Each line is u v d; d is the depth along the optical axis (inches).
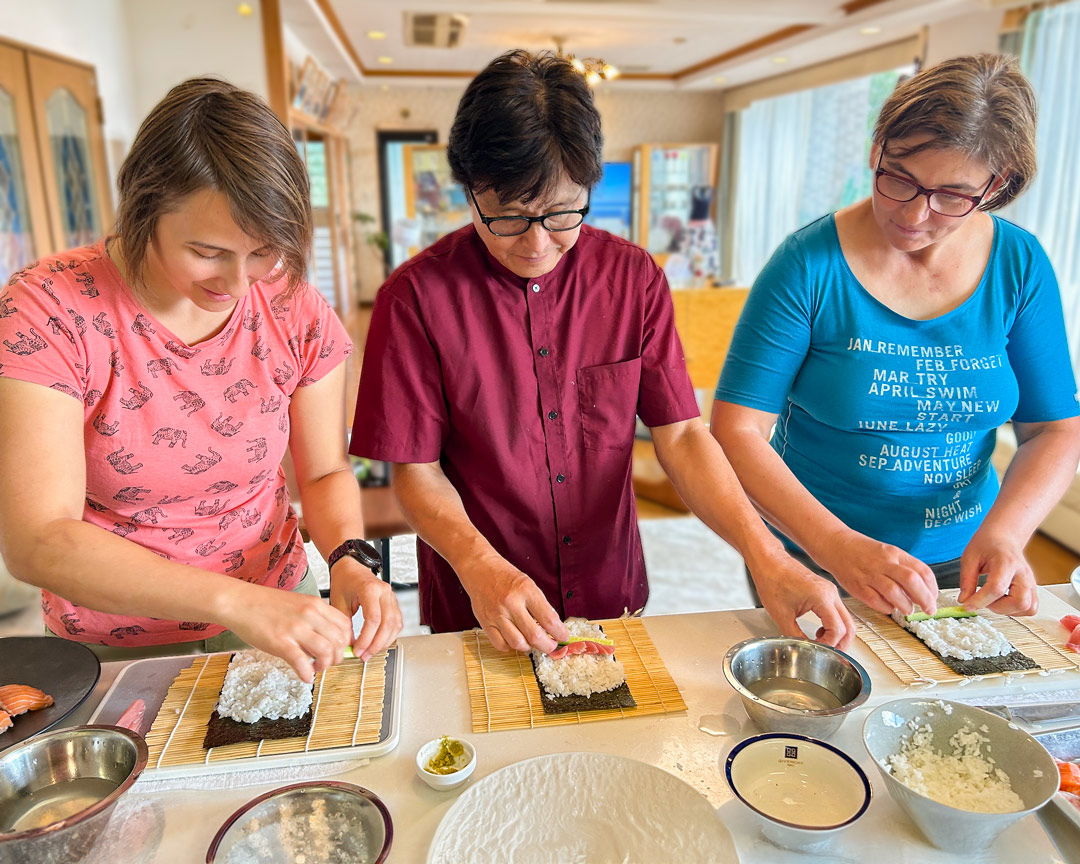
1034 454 50.3
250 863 28.8
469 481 50.4
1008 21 184.7
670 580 125.6
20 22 122.3
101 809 28.1
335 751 34.7
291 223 33.7
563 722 37.1
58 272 37.5
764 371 51.2
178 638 46.1
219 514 45.3
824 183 314.5
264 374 43.3
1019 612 42.3
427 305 46.6
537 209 39.3
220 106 32.1
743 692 35.7
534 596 39.6
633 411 50.7
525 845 30.3
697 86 362.0
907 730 34.3
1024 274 49.1
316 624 34.9
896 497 52.2
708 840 29.8
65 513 35.9
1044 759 31.0
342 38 245.8
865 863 29.8
